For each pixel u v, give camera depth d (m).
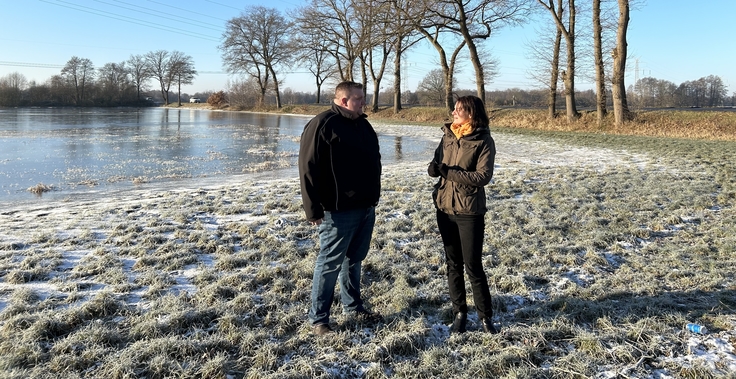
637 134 21.58
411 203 6.98
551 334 3.06
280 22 56.56
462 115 3.00
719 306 3.41
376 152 3.07
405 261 4.52
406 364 2.69
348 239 2.99
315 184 2.84
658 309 3.33
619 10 21.86
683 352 2.82
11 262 4.21
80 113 56.62
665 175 9.49
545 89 28.14
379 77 43.16
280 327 3.09
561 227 5.72
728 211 6.52
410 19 24.34
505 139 20.19
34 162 12.75
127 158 13.92
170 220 5.85
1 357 2.63
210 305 3.41
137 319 3.13
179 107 85.25
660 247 5.00
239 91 70.81
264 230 5.35
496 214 6.34
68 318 3.08
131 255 4.53
